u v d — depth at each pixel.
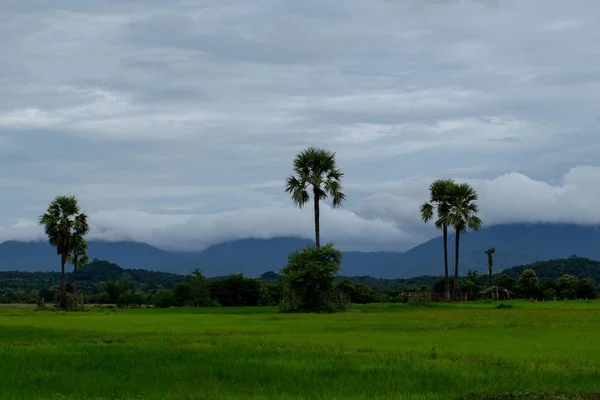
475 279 145.12
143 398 18.31
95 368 23.44
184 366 23.45
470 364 23.97
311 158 79.19
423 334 37.09
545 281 138.62
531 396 18.69
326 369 22.83
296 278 70.69
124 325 47.66
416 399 18.16
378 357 25.94
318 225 79.19
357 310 72.69
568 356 26.28
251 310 77.50
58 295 97.81
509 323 45.75
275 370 22.72
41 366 24.00
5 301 154.62
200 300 113.75
